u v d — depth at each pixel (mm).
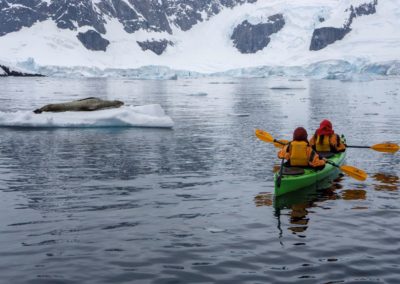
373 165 10656
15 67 113688
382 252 5516
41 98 36531
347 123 19344
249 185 8797
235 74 138750
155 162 10992
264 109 27328
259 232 6215
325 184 8914
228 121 20422
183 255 5441
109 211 7117
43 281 4766
